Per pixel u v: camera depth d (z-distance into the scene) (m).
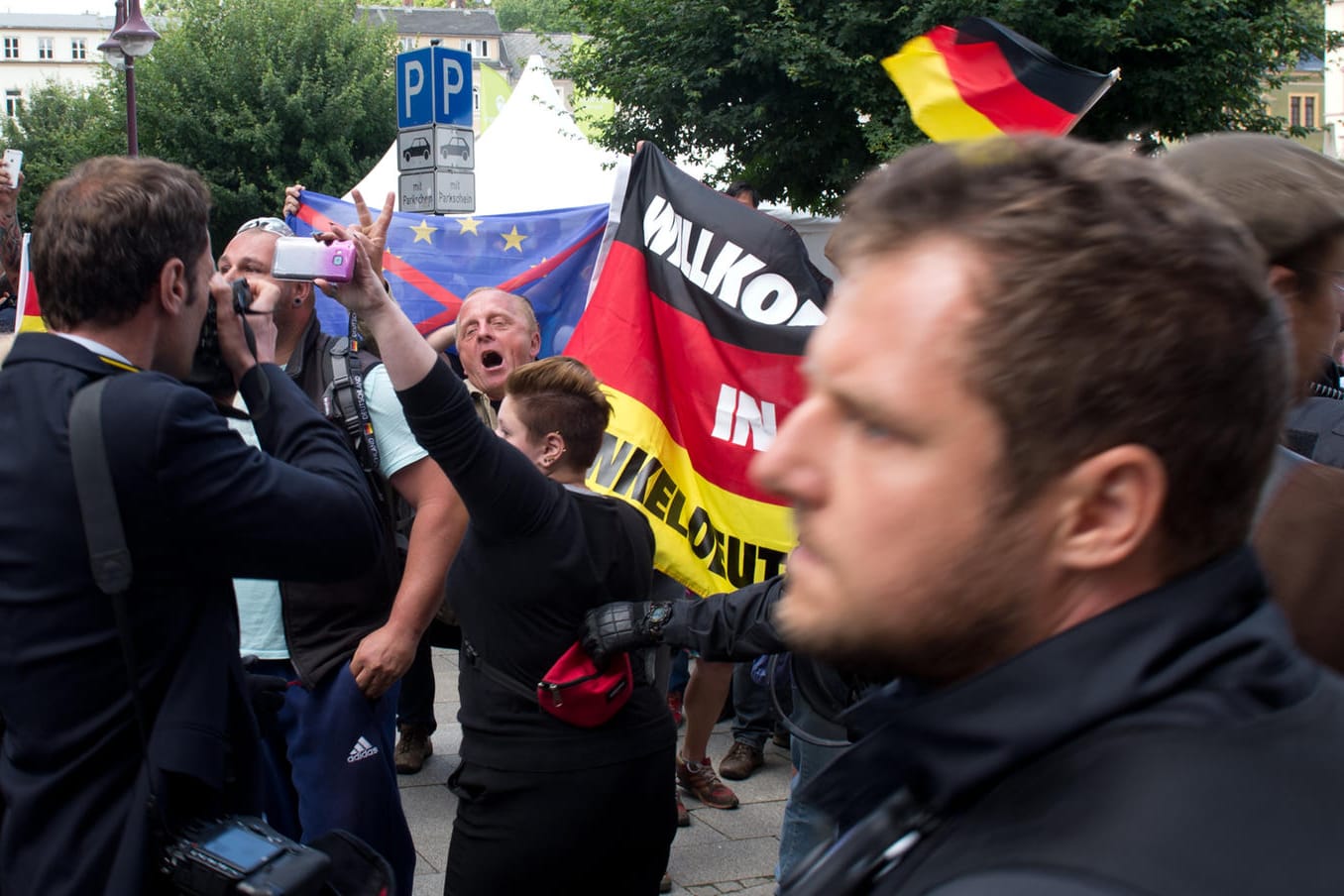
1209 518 0.67
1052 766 0.63
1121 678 0.65
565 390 2.59
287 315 2.97
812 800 0.83
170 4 26.83
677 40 14.24
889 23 12.80
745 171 14.95
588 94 15.95
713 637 2.24
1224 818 0.57
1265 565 1.28
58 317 1.72
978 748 0.67
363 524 1.84
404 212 6.39
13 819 1.58
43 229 1.70
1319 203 1.34
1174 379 0.63
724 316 3.81
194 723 1.60
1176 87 13.11
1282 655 0.67
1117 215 0.65
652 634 2.29
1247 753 0.60
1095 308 0.63
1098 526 0.66
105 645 1.58
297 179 25.72
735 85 14.40
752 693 4.69
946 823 0.68
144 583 1.60
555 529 2.37
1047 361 0.63
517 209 10.49
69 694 1.57
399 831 2.82
